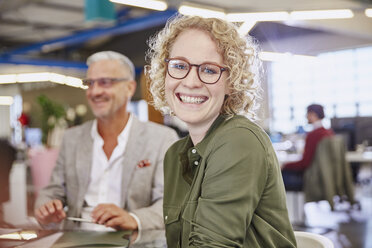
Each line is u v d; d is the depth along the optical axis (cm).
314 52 1112
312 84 1137
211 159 114
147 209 187
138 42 1301
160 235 157
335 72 1095
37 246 131
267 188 114
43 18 1008
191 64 125
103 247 131
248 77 129
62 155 229
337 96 1095
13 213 190
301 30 1113
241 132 114
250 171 109
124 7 854
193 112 126
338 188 539
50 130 486
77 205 218
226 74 126
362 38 1026
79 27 1081
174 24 132
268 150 115
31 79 900
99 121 224
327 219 611
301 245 137
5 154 243
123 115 224
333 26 824
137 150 217
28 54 1288
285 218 118
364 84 1048
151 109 865
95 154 222
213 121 129
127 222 171
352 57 1066
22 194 251
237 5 511
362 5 561
